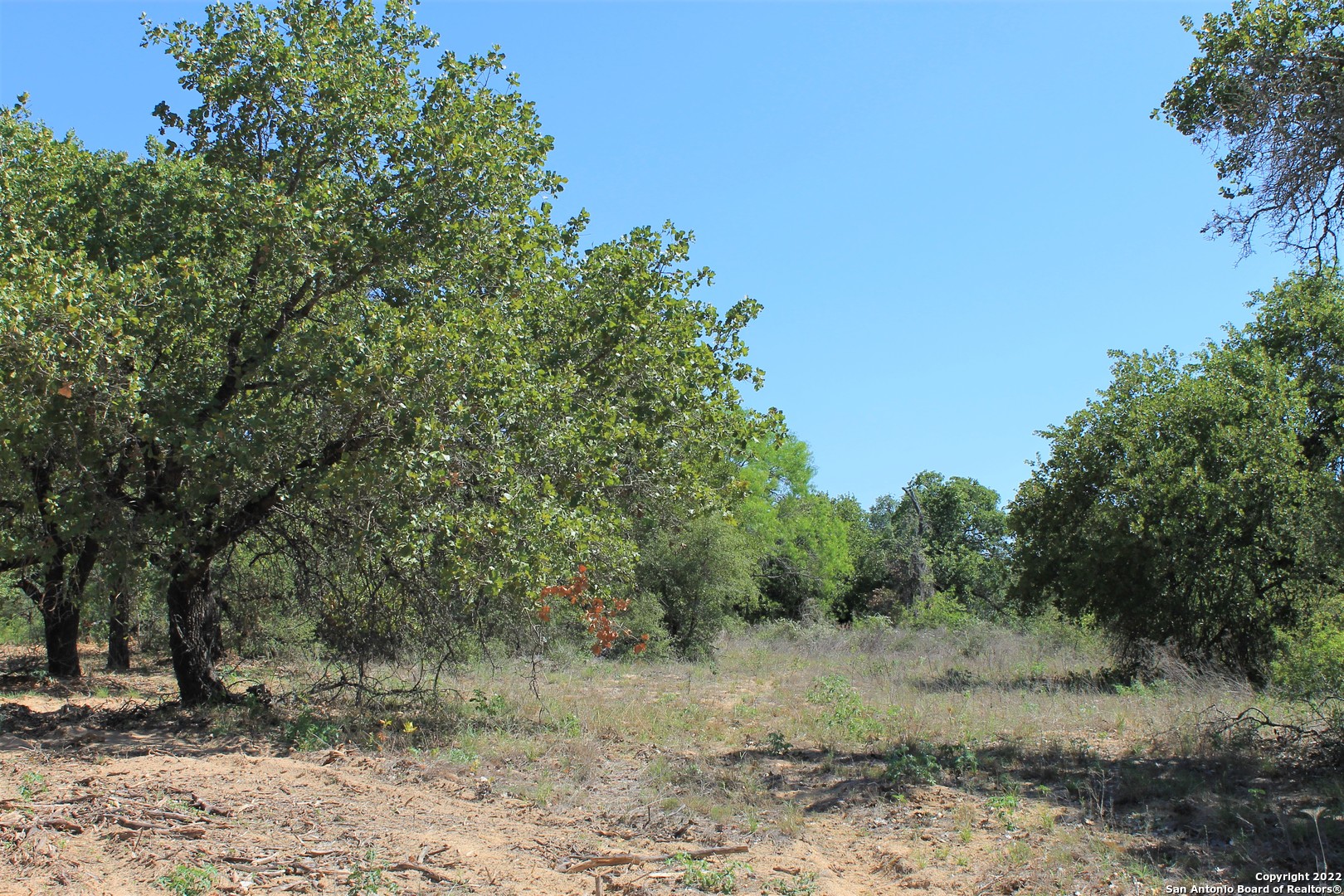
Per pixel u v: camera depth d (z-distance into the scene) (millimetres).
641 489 11383
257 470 9328
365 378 8859
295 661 16812
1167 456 16250
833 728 10836
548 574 9656
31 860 5410
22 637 24469
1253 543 15422
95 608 11398
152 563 10648
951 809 7207
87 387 8648
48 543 9648
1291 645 11008
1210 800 6949
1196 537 15859
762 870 5844
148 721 10867
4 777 7711
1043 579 18625
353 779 8133
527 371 9875
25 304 8070
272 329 10664
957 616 31656
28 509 9625
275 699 12477
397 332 8969
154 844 5887
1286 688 9805
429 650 12422
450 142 10359
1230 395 16547
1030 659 21000
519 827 6832
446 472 9203
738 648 26797
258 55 10492
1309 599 14008
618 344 10875
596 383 11016
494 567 9195
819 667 19891
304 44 10734
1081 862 5848
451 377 8922
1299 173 8391
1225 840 6215
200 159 11430
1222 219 8914
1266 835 6207
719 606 25859
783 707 13125
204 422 9523
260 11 10820
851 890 5539
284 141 10789
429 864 5777
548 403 9750
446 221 10461
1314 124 8328
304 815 6836
